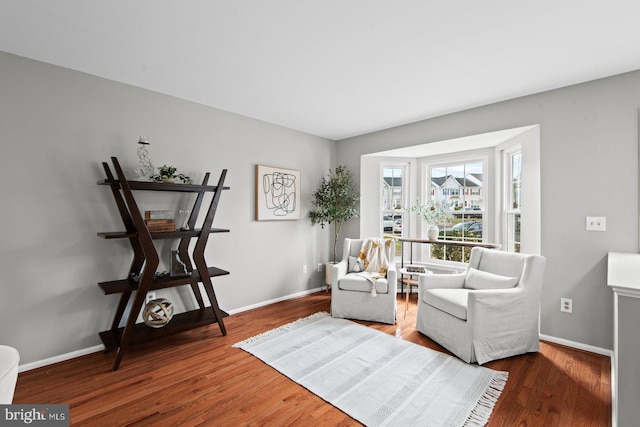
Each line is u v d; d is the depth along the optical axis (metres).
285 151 4.22
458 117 3.58
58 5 1.75
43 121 2.42
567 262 2.80
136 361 2.52
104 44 2.18
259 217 3.88
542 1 1.71
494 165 4.03
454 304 2.63
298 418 1.85
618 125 2.57
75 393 2.08
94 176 2.66
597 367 2.42
